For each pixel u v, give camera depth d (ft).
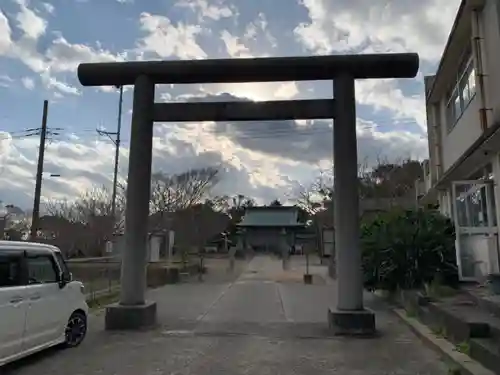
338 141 29.89
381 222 41.19
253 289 59.52
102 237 74.13
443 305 27.04
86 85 32.86
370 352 23.40
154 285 65.05
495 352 17.92
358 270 28.63
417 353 23.09
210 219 119.85
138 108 31.68
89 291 49.83
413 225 39.09
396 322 32.01
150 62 31.89
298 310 39.55
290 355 22.86
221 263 118.93
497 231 33.81
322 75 31.01
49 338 22.11
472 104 38.11
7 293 19.08
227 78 31.60
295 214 173.88
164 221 97.04
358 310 28.19
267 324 31.78
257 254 161.79
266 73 30.94
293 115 30.71
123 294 30.40
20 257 20.62
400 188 125.90
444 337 24.52
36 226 65.00
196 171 147.02
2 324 18.56
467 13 35.19
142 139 31.40
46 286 22.12
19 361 21.66
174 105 31.89
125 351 23.73
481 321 21.71
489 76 32.91
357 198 29.27
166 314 36.73
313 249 157.38
